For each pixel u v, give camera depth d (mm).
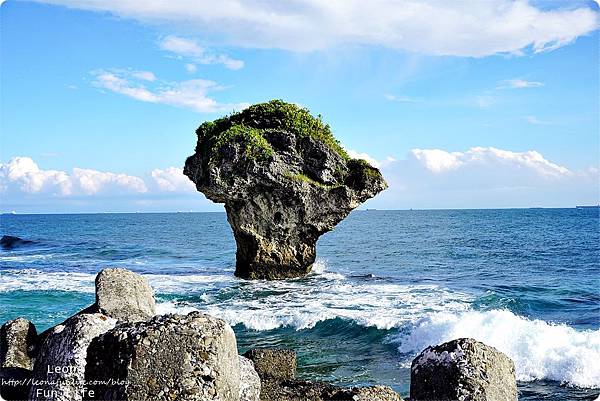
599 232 82062
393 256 51312
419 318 20391
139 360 5863
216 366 6020
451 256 50688
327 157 33938
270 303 25484
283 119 34656
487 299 26109
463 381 7191
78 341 7258
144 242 73000
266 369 12367
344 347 18250
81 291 28094
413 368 7812
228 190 32656
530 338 17219
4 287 29484
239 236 35531
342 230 99312
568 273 38781
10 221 189375
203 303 25688
